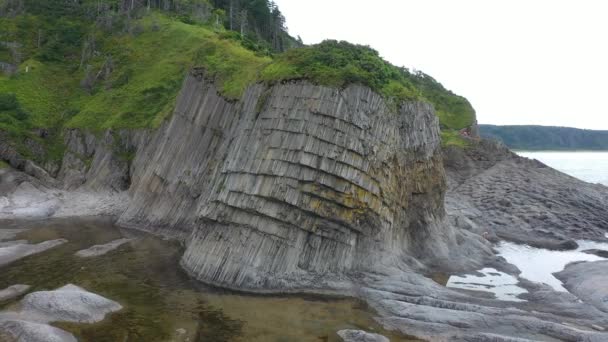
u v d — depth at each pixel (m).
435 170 33.28
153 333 18.84
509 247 37.62
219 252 25.97
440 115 87.38
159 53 66.69
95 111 56.59
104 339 18.06
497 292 24.66
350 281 24.61
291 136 26.59
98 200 47.03
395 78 33.16
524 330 19.00
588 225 44.12
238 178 27.34
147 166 44.44
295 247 24.92
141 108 54.56
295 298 23.11
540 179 60.28
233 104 36.38
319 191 25.42
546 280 27.94
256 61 41.50
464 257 31.06
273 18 99.31
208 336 18.75
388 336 18.89
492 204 51.16
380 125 28.00
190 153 38.84
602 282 25.33
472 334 18.45
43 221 41.50
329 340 18.45
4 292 22.91
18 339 16.94
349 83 27.44
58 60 68.25
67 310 19.83
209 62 43.22
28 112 56.16
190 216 36.41
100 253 31.11
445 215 34.34
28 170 49.88
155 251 31.92
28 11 76.88
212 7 89.06
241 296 23.38
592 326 19.94
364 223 26.36
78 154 52.59
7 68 63.03
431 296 23.00
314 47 31.59
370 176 26.81
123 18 77.38
